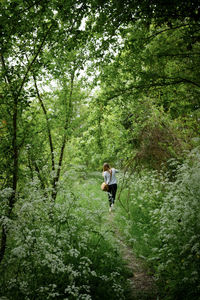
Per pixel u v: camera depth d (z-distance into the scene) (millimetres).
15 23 3197
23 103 3707
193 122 6535
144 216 6461
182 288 3129
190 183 4355
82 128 5934
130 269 4156
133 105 6598
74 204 4168
